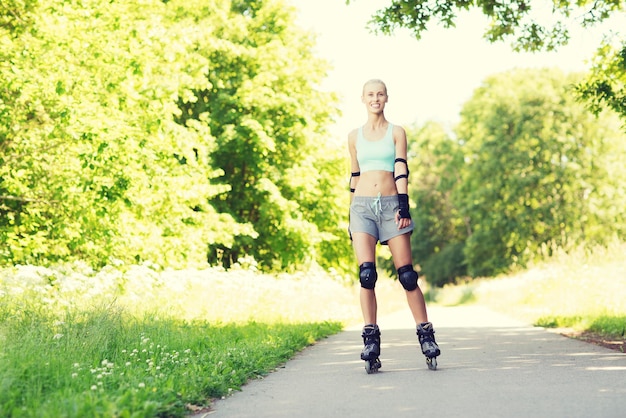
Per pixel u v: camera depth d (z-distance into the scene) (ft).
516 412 16.07
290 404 18.28
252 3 106.01
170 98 63.10
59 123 53.67
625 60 43.75
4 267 53.11
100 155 53.26
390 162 24.03
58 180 57.57
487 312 78.43
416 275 23.81
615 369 23.06
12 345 22.38
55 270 40.83
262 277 63.26
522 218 183.32
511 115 191.31
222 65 99.14
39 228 63.31
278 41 100.32
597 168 185.16
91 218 61.26
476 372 23.08
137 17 63.46
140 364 24.18
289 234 98.27
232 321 45.55
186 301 48.91
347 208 108.88
